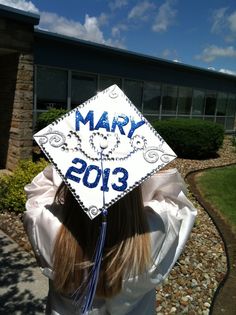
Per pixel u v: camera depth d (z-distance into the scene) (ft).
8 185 17.24
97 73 37.55
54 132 3.81
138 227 3.72
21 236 14.02
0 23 21.67
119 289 3.71
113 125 3.90
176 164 31.81
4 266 11.77
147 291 3.96
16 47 22.70
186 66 48.62
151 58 42.29
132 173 3.67
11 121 24.79
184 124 35.50
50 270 3.87
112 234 3.67
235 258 13.73
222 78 59.06
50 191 4.52
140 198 3.88
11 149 25.04
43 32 30.37
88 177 3.62
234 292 11.23
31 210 4.16
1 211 16.49
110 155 3.74
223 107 61.36
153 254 3.76
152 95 46.24
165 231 3.86
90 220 3.74
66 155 3.71
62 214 3.88
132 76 41.96
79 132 3.83
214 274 12.26
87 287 3.72
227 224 17.51
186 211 4.32
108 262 3.62
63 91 34.53
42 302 9.96
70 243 3.71
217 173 28.78
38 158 25.50
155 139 3.87
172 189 4.29
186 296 10.70
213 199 21.31
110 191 3.59
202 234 15.71
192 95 53.57
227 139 54.08
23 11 22.11
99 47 35.60
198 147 35.37
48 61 32.58
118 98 4.11
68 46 33.91
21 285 10.71
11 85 24.35
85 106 4.01
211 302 10.55
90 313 3.88
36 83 32.07
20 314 9.43
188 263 12.70
